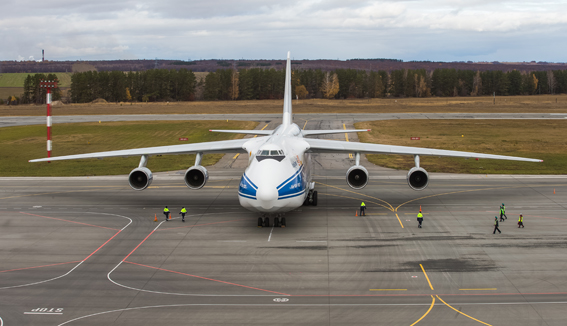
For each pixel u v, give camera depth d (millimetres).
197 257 24047
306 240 26578
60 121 92250
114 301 19031
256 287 20281
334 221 30406
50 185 42219
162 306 18562
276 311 18016
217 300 19047
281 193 25891
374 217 31312
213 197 37375
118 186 41750
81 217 31859
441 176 45344
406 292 19641
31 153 60219
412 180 32500
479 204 34594
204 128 81062
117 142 68312
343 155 57531
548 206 33875
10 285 20656
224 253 24594
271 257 23922
